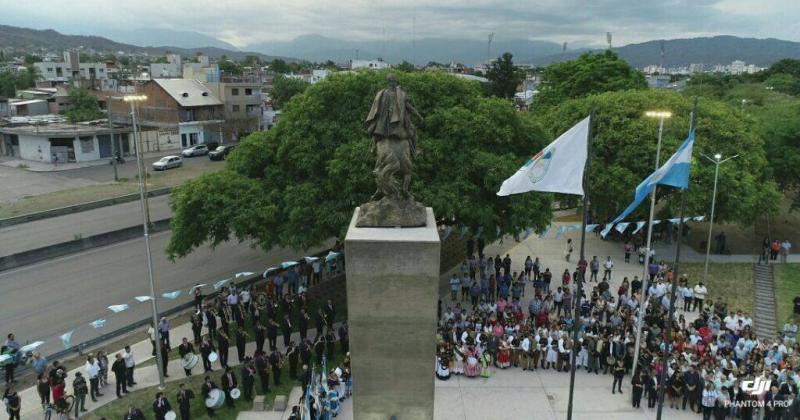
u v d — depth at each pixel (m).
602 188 43.38
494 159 31.58
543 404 25.06
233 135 98.06
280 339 30.95
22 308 35.00
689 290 35.31
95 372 25.00
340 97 34.44
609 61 72.00
